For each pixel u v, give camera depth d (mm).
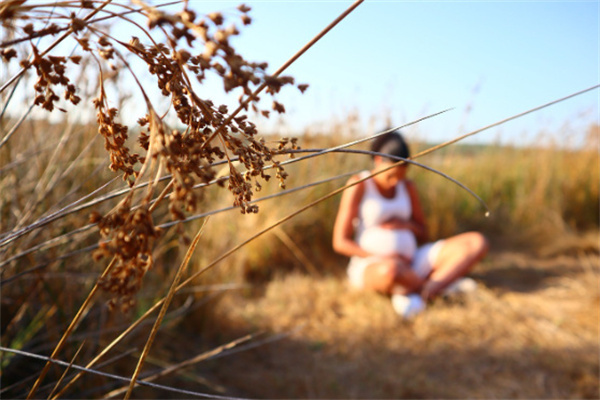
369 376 2334
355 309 3031
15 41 438
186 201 419
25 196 1724
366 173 3383
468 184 5227
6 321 1667
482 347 2625
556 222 4762
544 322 2900
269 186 3875
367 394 2191
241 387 2109
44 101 501
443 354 2568
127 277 459
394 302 3057
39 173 1787
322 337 2693
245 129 588
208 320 2482
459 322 2869
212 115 546
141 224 434
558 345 2623
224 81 394
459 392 2230
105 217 449
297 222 3906
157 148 440
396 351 2592
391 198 3357
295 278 3537
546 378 2334
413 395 2203
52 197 1726
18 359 1575
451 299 3221
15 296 1652
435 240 4523
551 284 3557
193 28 396
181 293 2299
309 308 3043
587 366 2420
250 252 3525
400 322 2893
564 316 2986
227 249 2947
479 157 5969
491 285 3547
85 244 1785
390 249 3256
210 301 2482
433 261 3365
